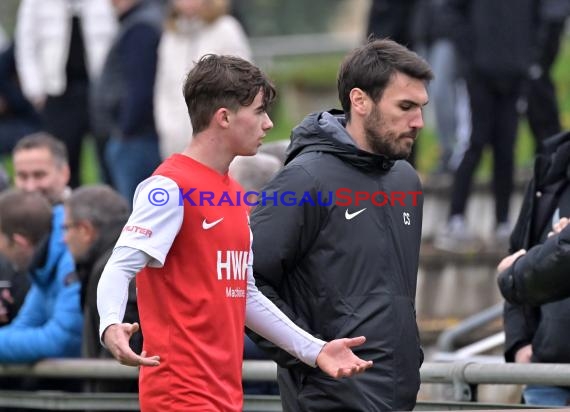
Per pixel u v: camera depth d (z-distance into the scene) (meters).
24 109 38.38
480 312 33.31
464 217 34.78
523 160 43.19
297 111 55.06
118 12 33.66
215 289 15.64
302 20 66.56
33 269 21.81
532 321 19.05
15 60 38.44
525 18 33.41
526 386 19.22
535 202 19.14
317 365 15.77
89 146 50.69
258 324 16.16
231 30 33.34
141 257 15.31
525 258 17.36
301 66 58.06
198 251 15.59
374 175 16.62
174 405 15.45
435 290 33.94
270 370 19.19
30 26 37.84
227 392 15.69
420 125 16.44
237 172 21.48
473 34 33.59
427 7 37.16
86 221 20.92
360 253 16.28
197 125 15.92
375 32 35.62
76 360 20.86
